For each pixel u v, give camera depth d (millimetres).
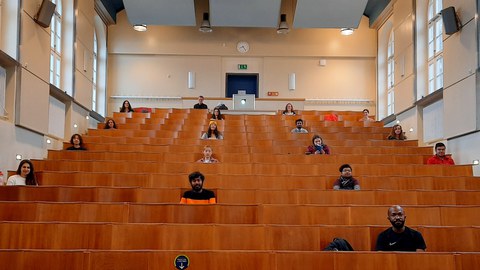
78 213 4875
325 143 9125
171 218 4957
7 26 7512
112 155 7742
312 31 14289
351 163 7781
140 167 7125
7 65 7438
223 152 8398
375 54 14188
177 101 14078
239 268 3602
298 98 13531
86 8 11281
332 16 12305
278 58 14336
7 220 4789
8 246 4191
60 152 7758
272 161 7832
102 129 9812
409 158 8039
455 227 4477
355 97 14219
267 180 6469
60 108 9703
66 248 4219
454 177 6629
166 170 7109
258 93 14234
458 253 3613
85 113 11133
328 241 4398
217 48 14211
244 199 5766
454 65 8336
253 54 14234
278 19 12758
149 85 14062
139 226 4301
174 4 12039
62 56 10195
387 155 8000
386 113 13703
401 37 11352
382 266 3592
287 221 5035
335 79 14266
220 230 4348
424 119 10008
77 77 10555
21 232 4219
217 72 14219
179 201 5691
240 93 12766
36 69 8203
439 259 3596
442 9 8922
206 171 7113
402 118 11094
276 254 3623
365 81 14273
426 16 10414
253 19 12555
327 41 14266
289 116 11148
